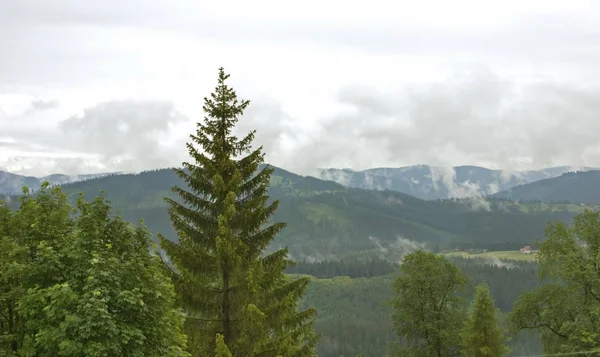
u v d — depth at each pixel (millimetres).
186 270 19328
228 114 21844
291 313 20859
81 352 14672
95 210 18297
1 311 16875
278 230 21500
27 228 18125
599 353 32906
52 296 14859
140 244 19016
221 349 17531
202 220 20797
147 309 16297
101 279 15672
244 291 19812
